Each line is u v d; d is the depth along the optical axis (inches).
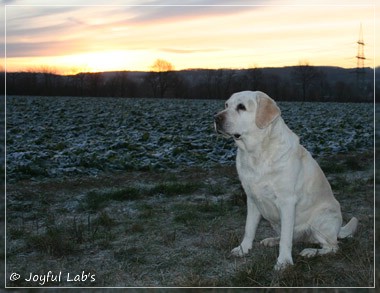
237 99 169.0
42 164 346.6
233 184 300.8
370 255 171.5
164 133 558.6
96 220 219.6
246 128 166.6
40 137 503.8
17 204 248.2
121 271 165.6
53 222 221.6
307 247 190.9
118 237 201.5
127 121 693.9
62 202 259.6
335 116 843.4
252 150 167.8
